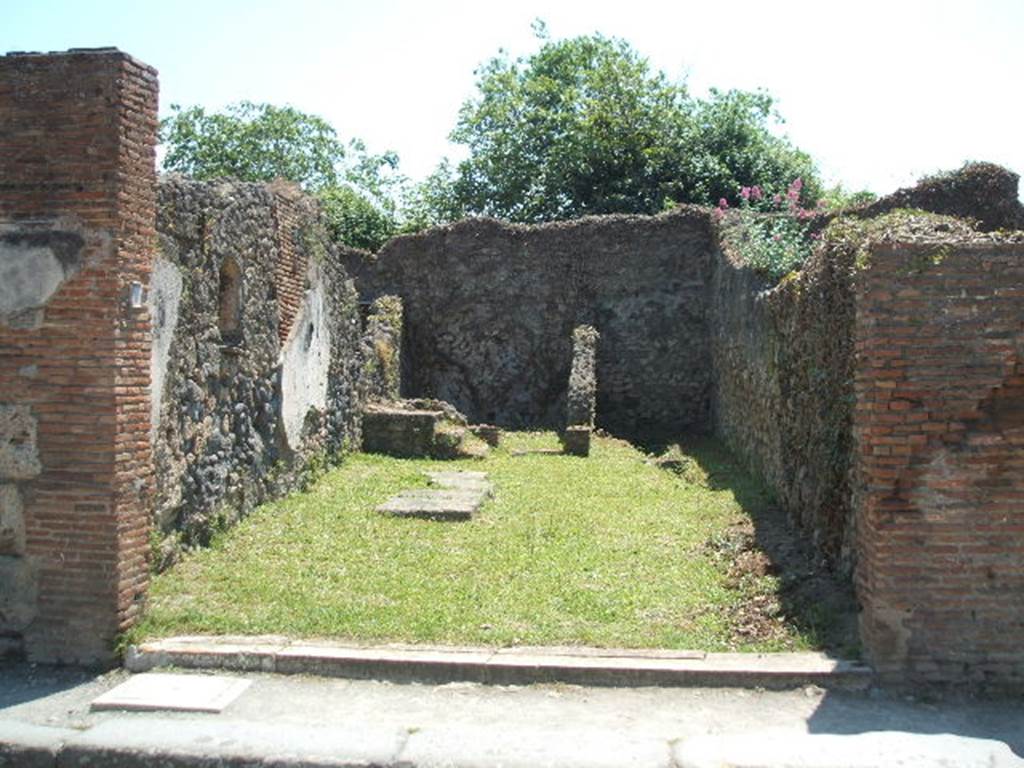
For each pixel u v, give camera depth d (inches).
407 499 408.2
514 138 1153.4
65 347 235.3
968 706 213.5
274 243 406.0
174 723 205.5
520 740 194.9
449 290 792.3
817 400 321.7
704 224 757.9
